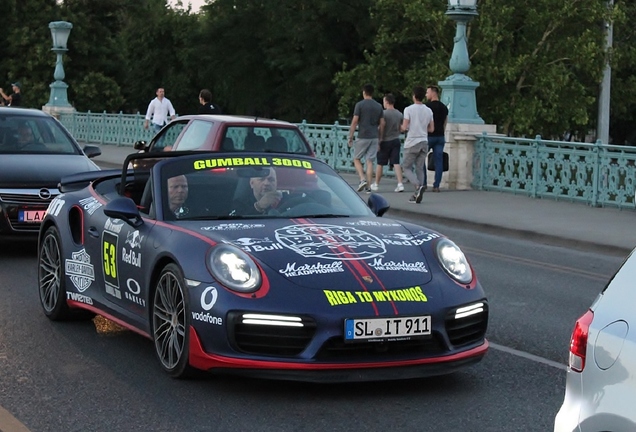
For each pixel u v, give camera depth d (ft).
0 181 36.40
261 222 21.98
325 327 18.85
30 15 184.75
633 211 54.95
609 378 11.32
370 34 162.50
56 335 25.17
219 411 18.80
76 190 28.45
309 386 20.53
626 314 11.43
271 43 180.96
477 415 18.74
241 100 188.44
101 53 191.01
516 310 29.86
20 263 36.24
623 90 139.74
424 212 53.83
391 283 19.62
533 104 120.57
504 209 55.36
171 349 20.81
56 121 42.09
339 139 76.84
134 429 17.74
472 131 65.31
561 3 120.98
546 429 17.93
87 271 25.26
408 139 58.44
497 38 120.37
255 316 18.95
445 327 19.61
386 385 20.72
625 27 143.13
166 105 86.22
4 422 18.12
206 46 187.73
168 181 23.20
